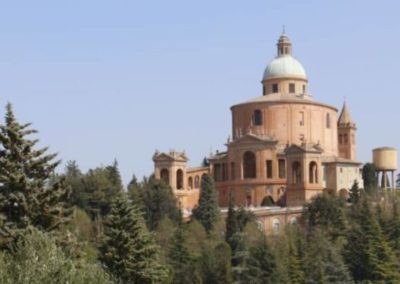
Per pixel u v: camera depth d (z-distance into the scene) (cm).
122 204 14512
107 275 8206
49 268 7444
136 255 14212
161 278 14538
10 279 7219
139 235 14400
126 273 13975
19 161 10538
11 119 10575
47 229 10406
